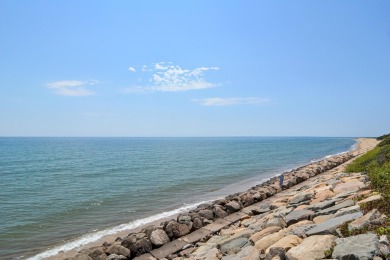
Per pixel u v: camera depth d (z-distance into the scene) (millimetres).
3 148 126438
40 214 20469
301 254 6121
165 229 11977
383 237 5535
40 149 118375
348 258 5266
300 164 53250
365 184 11484
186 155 78750
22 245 14430
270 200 17234
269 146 138250
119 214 19797
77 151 103500
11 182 35219
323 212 9039
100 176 39031
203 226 13172
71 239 15078
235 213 14914
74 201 24391
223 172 42000
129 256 10531
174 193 26906
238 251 8359
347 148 106312
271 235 8148
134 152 95875
